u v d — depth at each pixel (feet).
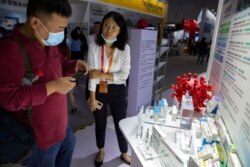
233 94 3.61
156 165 3.39
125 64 5.84
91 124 9.73
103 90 5.76
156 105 5.30
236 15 4.15
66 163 4.63
